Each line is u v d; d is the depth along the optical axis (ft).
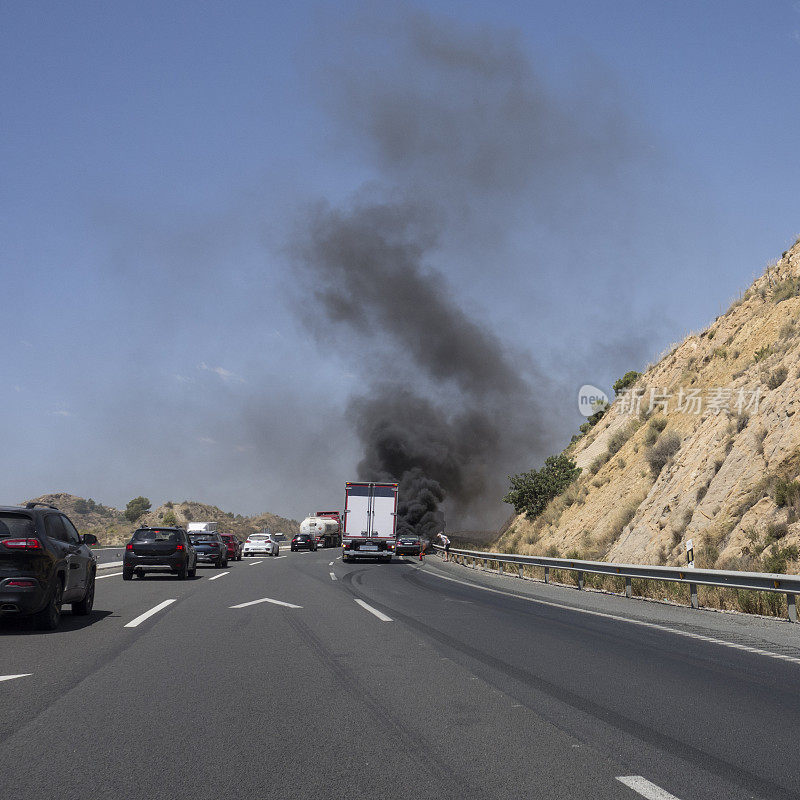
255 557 170.09
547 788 16.42
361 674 28.81
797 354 85.51
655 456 102.42
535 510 144.46
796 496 65.41
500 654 33.65
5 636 38.24
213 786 16.47
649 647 36.27
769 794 16.11
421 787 16.46
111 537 321.11
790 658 33.37
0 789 16.20
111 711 22.89
